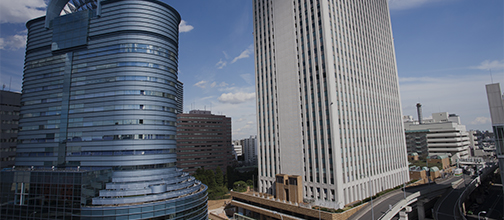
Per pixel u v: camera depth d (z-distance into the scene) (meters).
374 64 96.50
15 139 90.81
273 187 85.50
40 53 72.75
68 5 79.06
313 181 72.75
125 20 66.56
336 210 61.84
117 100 63.09
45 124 68.38
